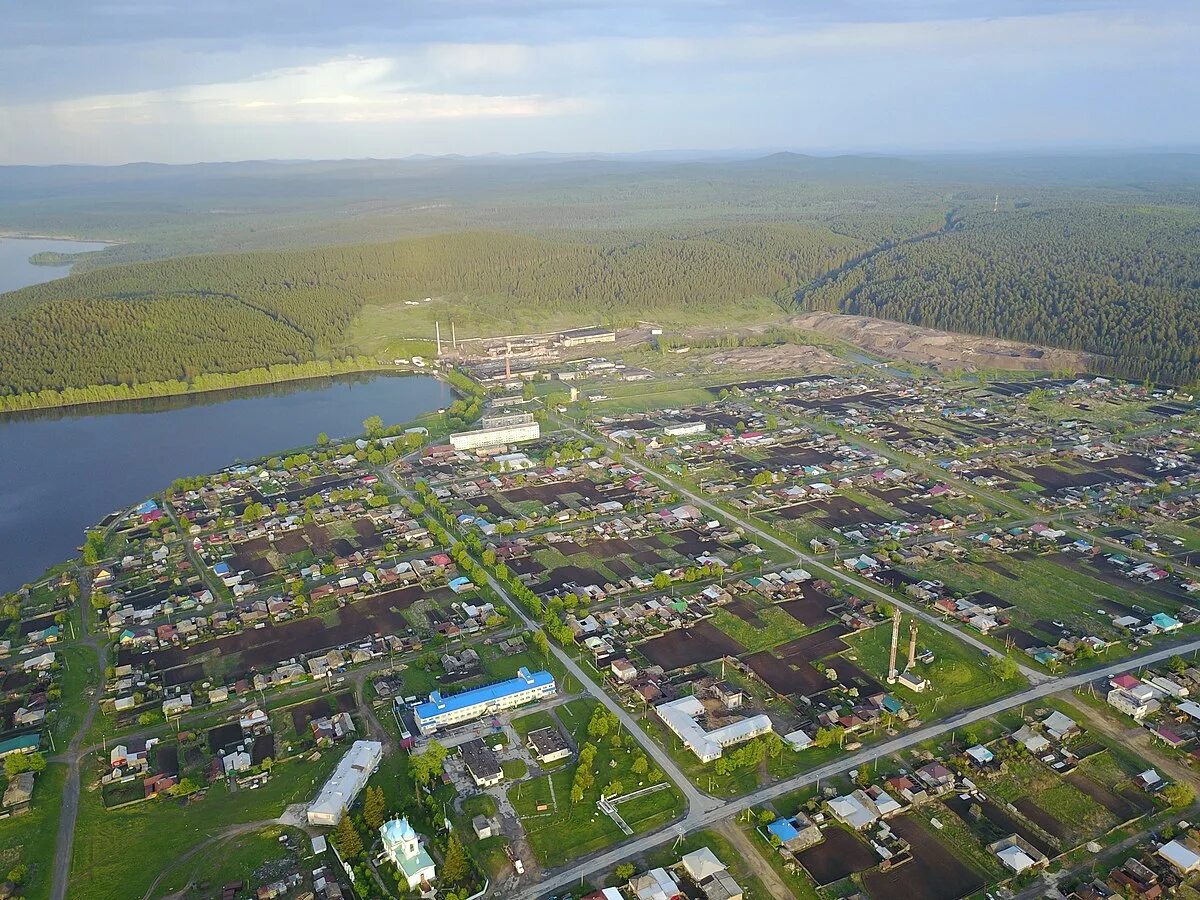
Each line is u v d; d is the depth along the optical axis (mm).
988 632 195375
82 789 150625
